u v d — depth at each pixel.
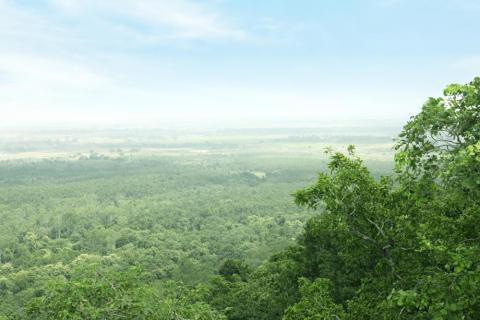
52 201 163.75
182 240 109.25
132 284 13.44
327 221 13.38
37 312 12.23
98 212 141.75
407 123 10.24
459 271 8.97
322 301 12.55
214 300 33.47
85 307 11.80
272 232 113.25
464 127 9.56
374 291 13.09
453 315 8.98
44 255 100.31
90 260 89.56
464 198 9.77
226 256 96.12
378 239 13.00
